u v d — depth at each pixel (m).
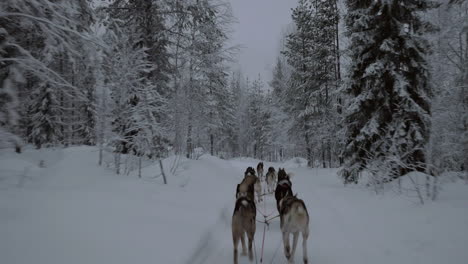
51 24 5.39
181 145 14.26
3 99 4.88
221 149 47.03
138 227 5.07
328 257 5.29
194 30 16.89
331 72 22.06
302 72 24.73
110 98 9.77
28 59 5.12
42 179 7.62
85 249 3.86
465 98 10.14
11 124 4.99
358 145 11.55
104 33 8.81
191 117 16.42
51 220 4.44
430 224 5.76
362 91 11.33
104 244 4.13
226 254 5.55
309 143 24.50
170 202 7.57
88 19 7.96
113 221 5.02
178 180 11.00
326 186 12.92
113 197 6.52
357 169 11.71
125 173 9.90
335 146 20.08
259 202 10.60
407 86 10.52
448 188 8.82
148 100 10.20
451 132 9.83
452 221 5.62
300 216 5.09
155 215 6.04
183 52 16.62
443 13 10.10
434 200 7.30
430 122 9.52
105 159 10.98
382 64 10.44
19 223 4.11
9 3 5.27
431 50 9.95
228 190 11.76
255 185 10.54
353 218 7.35
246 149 56.72
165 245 4.69
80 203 5.53
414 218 6.31
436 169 7.71
